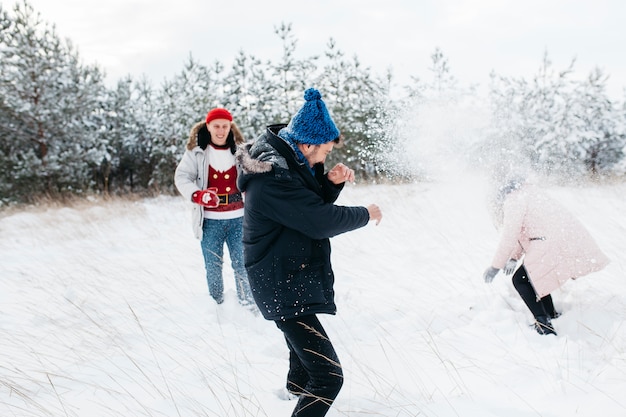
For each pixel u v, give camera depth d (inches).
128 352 125.0
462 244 216.5
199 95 698.2
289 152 82.5
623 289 140.6
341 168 91.1
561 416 83.6
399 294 162.2
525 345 115.2
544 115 582.2
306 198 80.3
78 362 119.0
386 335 129.3
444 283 168.6
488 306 141.8
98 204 496.4
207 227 153.7
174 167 675.4
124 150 716.0
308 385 83.4
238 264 156.3
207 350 124.8
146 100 756.6
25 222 377.4
